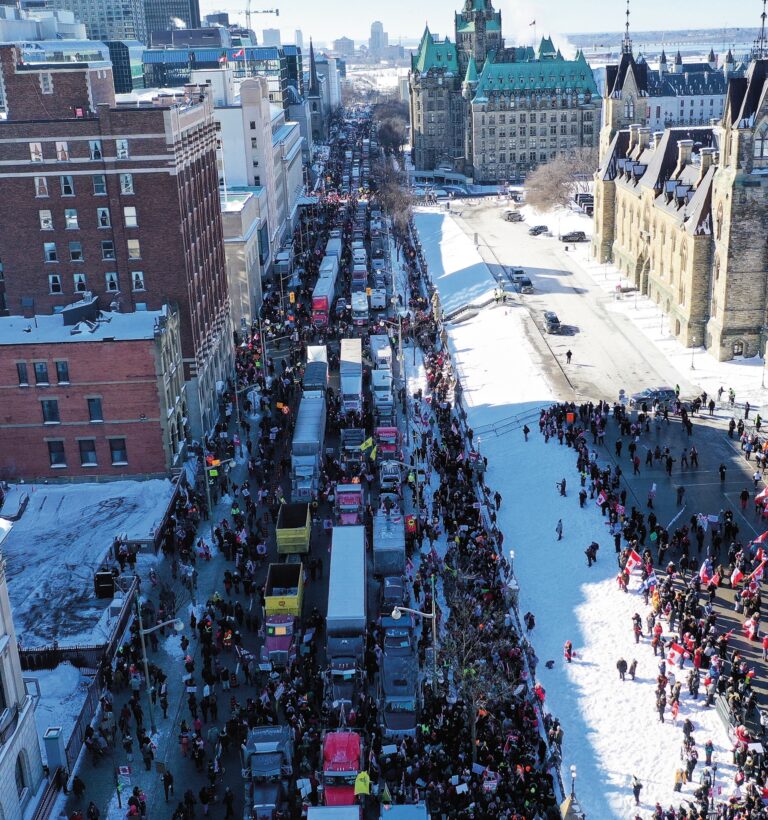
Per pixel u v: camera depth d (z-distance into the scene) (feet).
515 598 218.18
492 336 431.84
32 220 309.42
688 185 426.92
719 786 164.96
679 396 341.82
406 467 287.07
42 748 179.32
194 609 227.40
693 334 394.93
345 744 167.22
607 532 253.85
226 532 252.62
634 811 162.40
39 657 204.74
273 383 371.15
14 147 302.04
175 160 302.66
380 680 196.13
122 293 314.14
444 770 167.94
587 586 231.09
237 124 552.82
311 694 189.57
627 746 178.40
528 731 179.11
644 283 477.77
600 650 206.59
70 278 314.96
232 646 211.00
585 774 171.94
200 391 326.85
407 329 439.22
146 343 284.20
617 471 275.39
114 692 199.62
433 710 184.96
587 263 557.74
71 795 172.35
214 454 310.86
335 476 290.97
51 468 295.28
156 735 186.70
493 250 608.60
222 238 384.06
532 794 159.43
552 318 428.56
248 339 428.56
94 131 300.40
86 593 233.76
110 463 295.28
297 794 165.58
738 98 356.59
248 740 169.68
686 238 394.11
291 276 545.03
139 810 164.04
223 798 168.55
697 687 189.37
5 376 287.07
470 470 284.82
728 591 227.40
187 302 314.76
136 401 289.53
